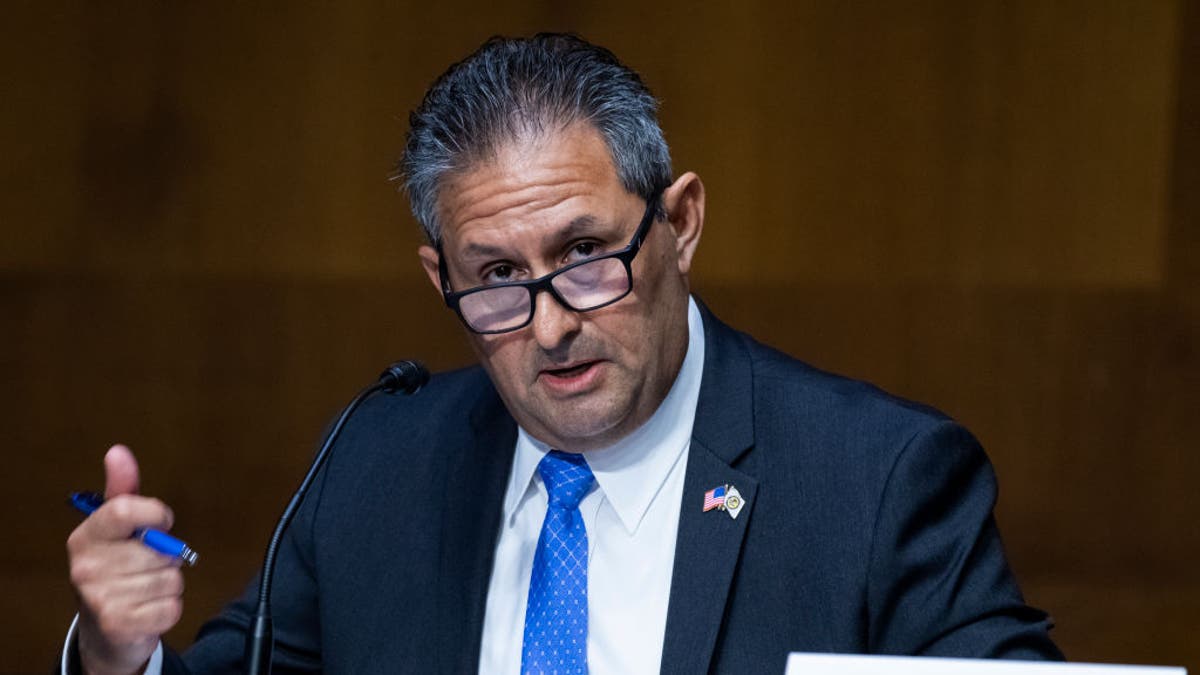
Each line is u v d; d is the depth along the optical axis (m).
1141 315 17.08
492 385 6.95
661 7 17.45
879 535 5.94
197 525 17.66
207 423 17.70
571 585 6.18
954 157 17.25
